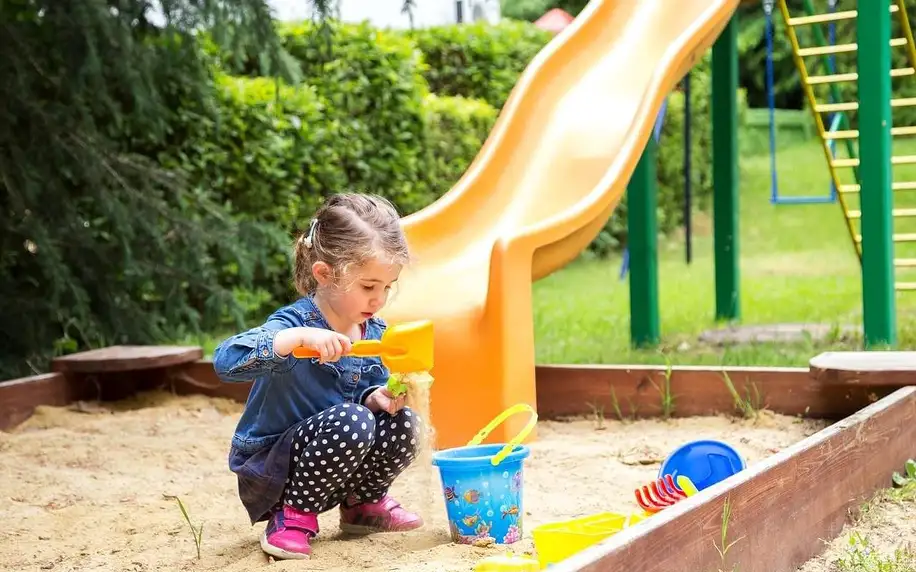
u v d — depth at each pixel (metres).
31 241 6.25
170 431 4.61
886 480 3.34
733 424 4.38
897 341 6.21
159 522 3.12
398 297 4.58
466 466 2.69
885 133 5.86
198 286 6.73
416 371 2.73
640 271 7.05
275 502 2.68
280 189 9.17
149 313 6.74
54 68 6.28
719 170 7.93
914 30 16.64
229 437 4.48
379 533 2.87
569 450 4.05
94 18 5.67
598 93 6.24
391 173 10.37
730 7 6.19
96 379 5.30
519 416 4.26
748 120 19.39
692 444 3.12
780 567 2.57
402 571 2.39
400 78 10.27
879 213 5.87
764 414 4.42
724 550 2.29
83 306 6.18
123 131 6.92
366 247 2.64
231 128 8.75
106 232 7.18
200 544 2.86
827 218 15.53
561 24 14.98
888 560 2.54
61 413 4.93
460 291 4.63
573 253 5.14
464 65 13.00
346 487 2.78
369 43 10.09
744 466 3.03
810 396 4.38
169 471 3.88
